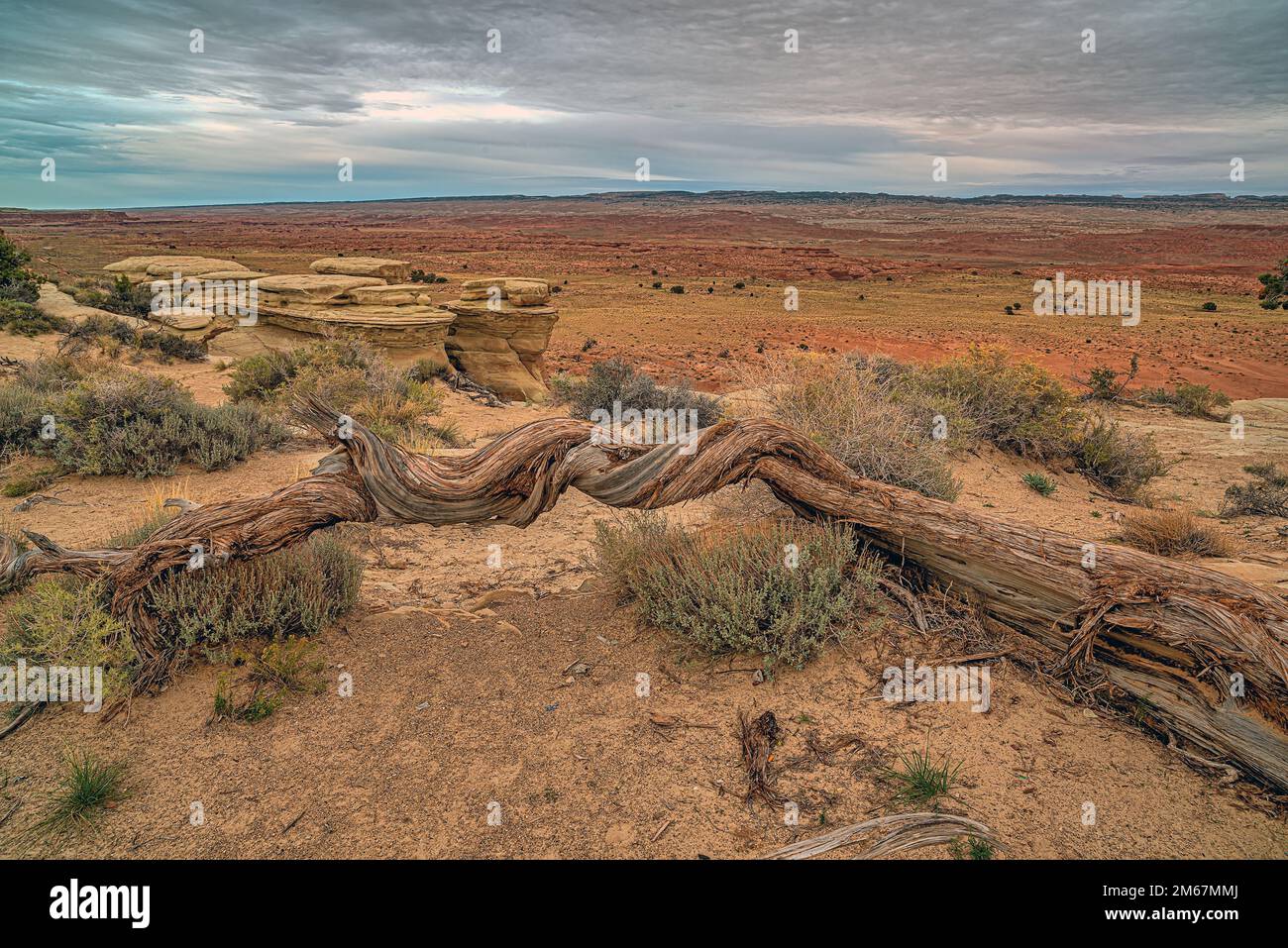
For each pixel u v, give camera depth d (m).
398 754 3.49
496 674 4.17
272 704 3.77
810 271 89.94
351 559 4.95
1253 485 9.39
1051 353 37.66
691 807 3.13
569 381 17.47
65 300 23.41
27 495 7.30
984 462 9.93
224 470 8.35
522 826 3.05
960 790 3.19
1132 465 10.38
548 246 126.62
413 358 19.48
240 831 3.02
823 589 4.27
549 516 7.20
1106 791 3.22
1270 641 3.36
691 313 54.00
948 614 4.53
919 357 35.38
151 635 4.02
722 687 3.97
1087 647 3.86
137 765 3.38
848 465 6.56
